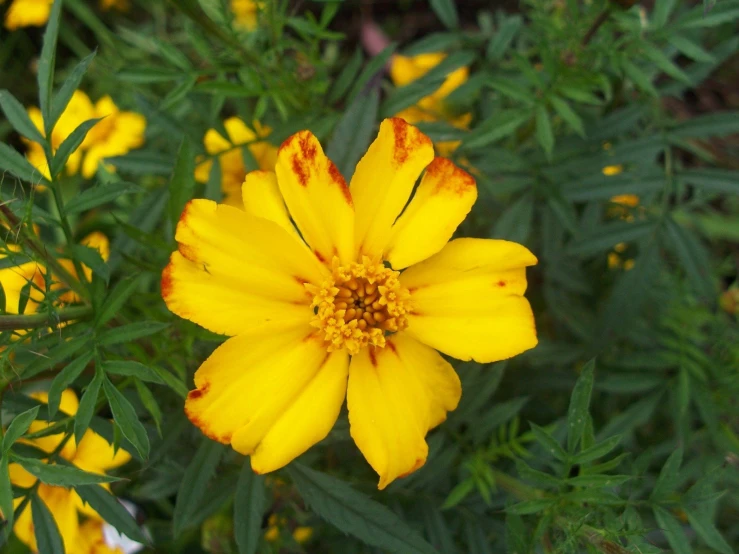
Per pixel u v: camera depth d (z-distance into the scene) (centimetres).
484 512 13
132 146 19
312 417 9
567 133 15
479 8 26
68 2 20
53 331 9
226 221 9
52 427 9
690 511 10
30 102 23
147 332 9
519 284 9
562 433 12
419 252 9
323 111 14
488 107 17
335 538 14
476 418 12
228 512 13
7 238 9
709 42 20
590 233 14
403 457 9
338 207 9
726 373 14
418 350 9
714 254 21
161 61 19
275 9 12
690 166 21
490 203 15
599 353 14
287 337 9
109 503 10
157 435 10
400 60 19
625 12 11
